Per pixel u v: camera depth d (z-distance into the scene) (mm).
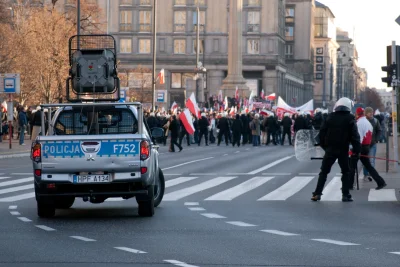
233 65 117188
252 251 14961
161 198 23016
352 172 28391
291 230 17984
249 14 153750
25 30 77062
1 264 13578
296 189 28812
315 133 27328
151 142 21016
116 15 151625
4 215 21062
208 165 41906
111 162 19688
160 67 152250
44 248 15328
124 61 152250
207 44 152500
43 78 75625
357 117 28516
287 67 168750
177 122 57875
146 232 17641
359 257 14258
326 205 23547
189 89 83000
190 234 17328
